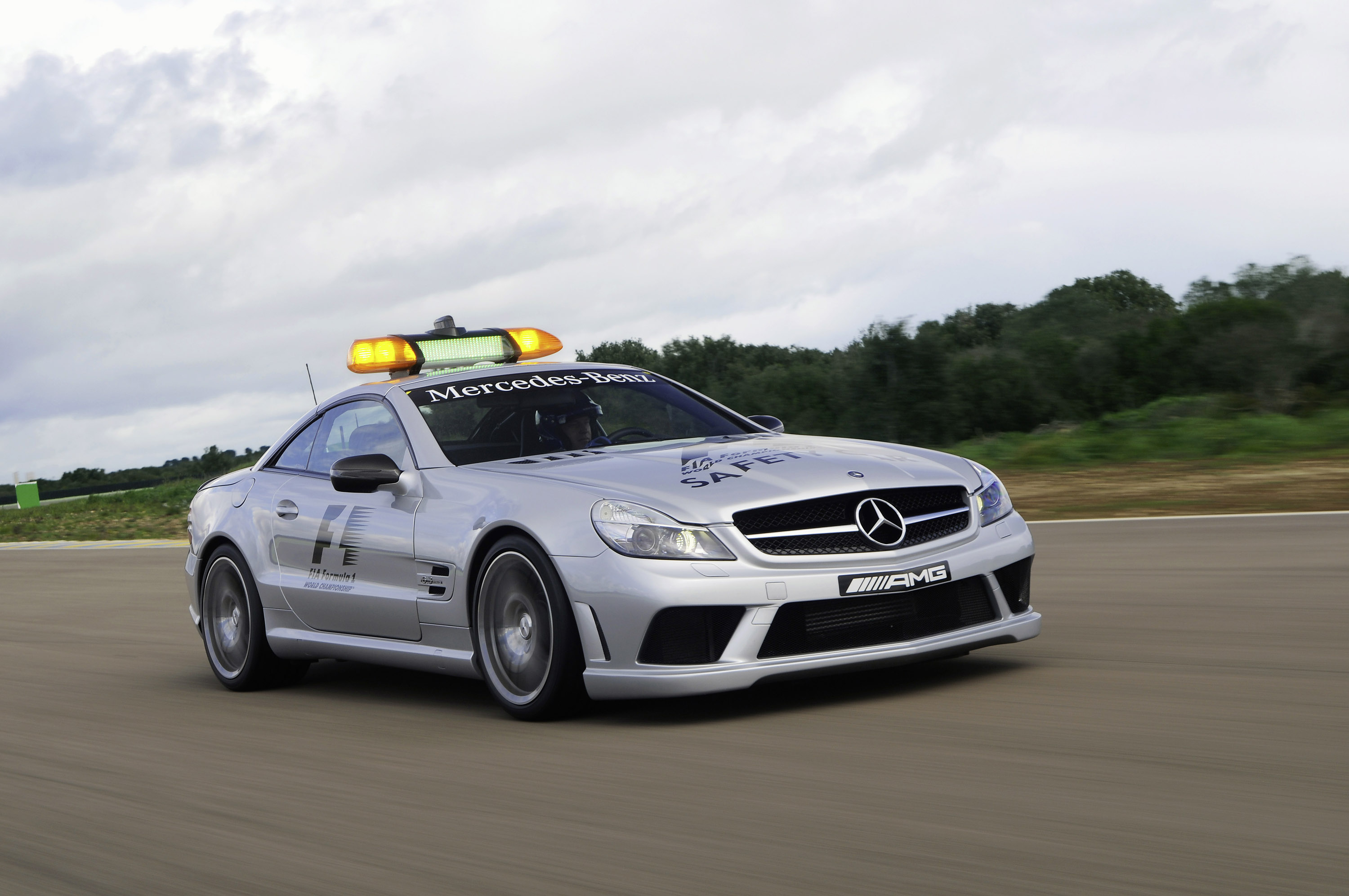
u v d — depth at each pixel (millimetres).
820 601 4129
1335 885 2365
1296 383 25219
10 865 3178
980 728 3820
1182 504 11711
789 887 2557
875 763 3490
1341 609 5641
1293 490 12016
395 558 4930
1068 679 4484
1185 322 27953
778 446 4859
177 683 6188
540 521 4316
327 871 2906
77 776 4148
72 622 8875
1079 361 29422
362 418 5535
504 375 5570
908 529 4336
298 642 5512
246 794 3709
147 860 3117
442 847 3021
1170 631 5402
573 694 4297
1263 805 2877
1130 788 3084
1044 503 13008
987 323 48969
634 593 4070
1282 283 27125
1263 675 4363
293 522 5531
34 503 40156
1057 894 2408
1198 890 2379
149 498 32938
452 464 5012
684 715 4312
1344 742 3404
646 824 3082
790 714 4207
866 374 26266
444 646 4789
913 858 2678
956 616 4387
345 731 4605
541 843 2996
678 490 4277
